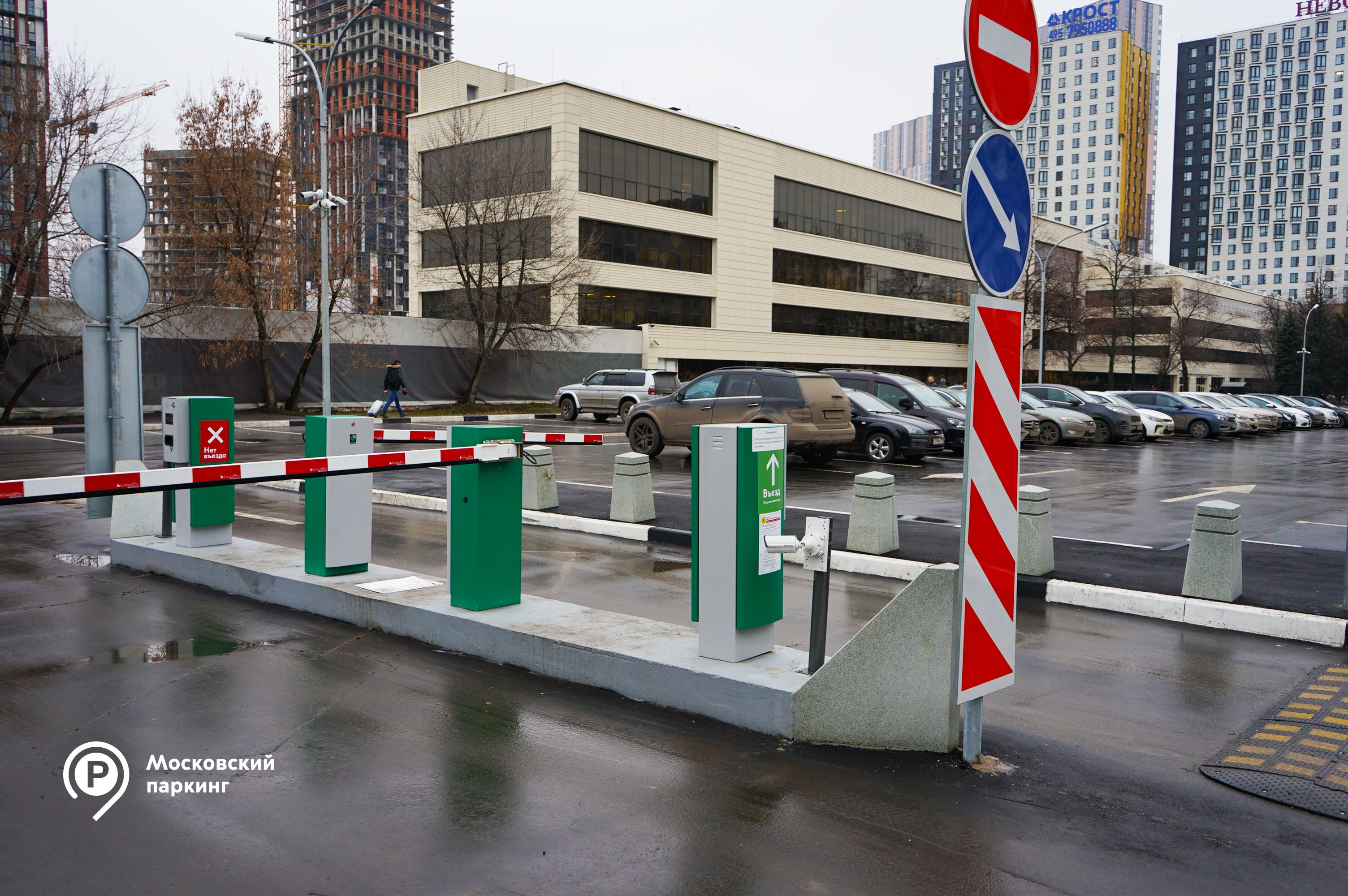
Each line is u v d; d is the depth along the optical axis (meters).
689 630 5.94
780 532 5.42
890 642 4.62
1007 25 4.38
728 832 3.79
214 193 30.12
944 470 18.27
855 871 3.51
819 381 17.73
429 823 3.83
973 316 4.21
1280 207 170.75
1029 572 8.64
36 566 8.59
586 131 43.47
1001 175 4.36
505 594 6.45
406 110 176.25
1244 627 7.26
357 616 6.72
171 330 29.05
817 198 57.66
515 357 39.25
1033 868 3.56
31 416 26.36
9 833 3.70
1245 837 3.85
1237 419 33.28
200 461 8.30
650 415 19.11
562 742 4.69
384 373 35.03
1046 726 5.10
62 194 25.56
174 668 5.69
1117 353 76.25
